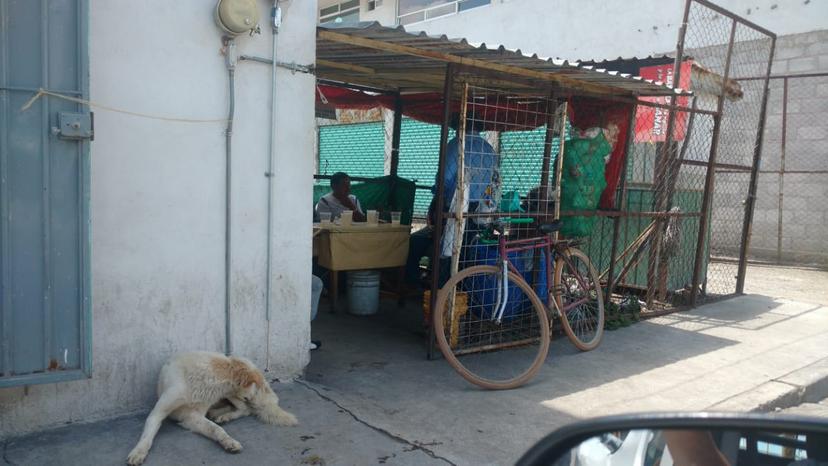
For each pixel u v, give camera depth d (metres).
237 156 4.15
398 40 4.70
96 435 3.63
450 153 5.74
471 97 6.86
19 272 3.20
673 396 4.94
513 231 5.99
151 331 3.93
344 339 6.04
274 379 4.48
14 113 3.13
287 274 4.45
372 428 3.95
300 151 4.41
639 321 7.27
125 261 3.80
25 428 3.61
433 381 4.99
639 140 8.34
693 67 7.95
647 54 13.44
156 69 3.81
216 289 4.15
